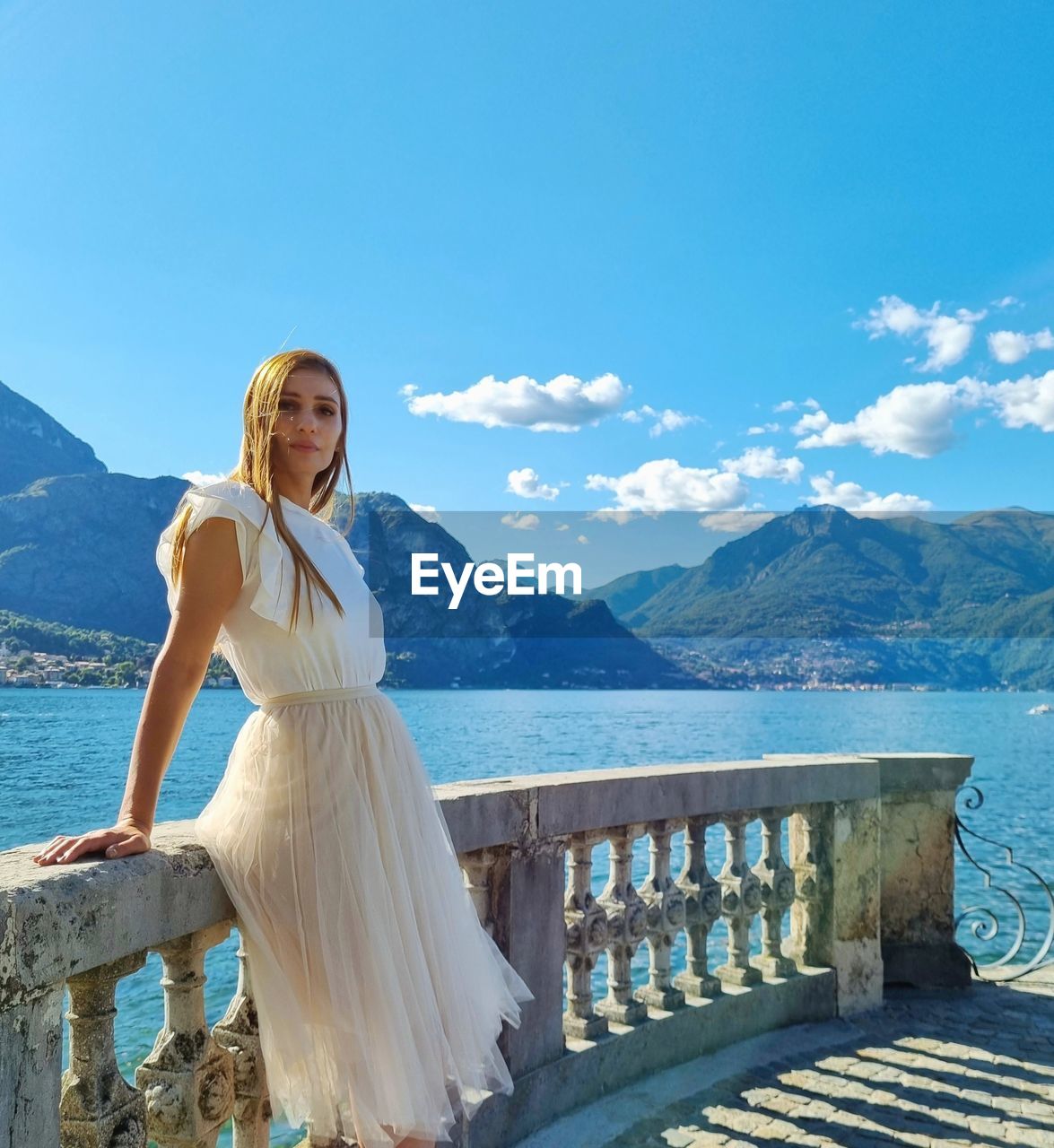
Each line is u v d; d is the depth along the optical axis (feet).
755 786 13.92
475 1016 6.75
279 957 5.95
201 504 5.93
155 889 5.45
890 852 16.24
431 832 6.72
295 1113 6.11
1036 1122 11.10
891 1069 12.64
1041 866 51.85
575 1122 10.85
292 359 6.68
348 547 6.88
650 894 12.98
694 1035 12.90
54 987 4.58
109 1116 5.25
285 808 6.06
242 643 6.19
